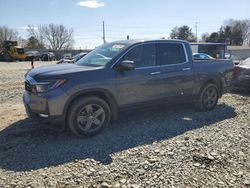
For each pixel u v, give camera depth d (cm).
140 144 559
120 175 436
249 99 1004
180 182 419
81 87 581
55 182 416
